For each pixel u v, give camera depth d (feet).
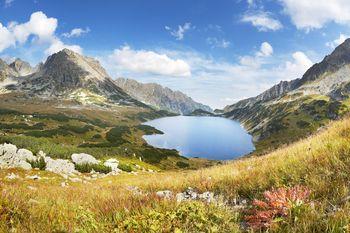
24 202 27.27
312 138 47.96
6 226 21.85
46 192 43.45
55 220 24.08
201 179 44.09
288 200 19.26
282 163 34.09
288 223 17.48
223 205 24.25
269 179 30.81
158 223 20.39
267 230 17.56
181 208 22.02
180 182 50.24
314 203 20.18
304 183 26.21
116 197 30.63
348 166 26.00
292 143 61.21
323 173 26.45
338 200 20.65
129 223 20.83
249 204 27.40
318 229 16.99
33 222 23.29
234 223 20.35
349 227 15.76
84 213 23.63
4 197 26.17
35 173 195.11
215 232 19.03
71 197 37.83
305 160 31.19
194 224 20.27
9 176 158.40
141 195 29.78
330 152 30.76
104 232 20.81
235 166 52.49
